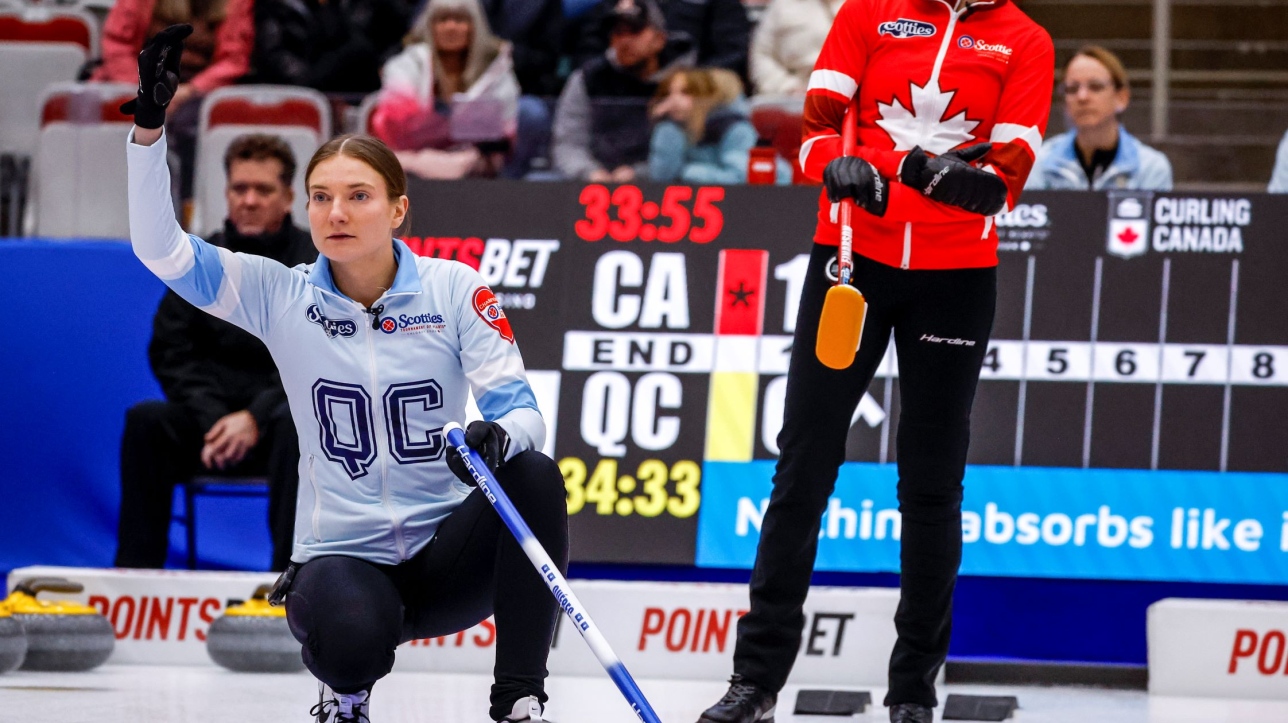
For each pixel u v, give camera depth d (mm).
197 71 22016
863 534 15695
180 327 16906
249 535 17125
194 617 15312
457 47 20016
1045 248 16109
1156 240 16000
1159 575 15453
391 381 8641
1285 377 15656
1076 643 15852
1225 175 16703
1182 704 13656
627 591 14977
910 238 10289
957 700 12680
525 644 8398
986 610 15977
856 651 14680
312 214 8492
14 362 17281
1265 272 15852
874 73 10477
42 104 18781
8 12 21516
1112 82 16703
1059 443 15734
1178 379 15734
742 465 15953
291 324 8711
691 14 20969
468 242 16844
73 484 17156
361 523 8641
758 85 20812
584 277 16609
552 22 22109
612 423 16203
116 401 17234
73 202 18672
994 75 10266
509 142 17562
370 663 8148
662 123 17172
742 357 16188
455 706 12258
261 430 16469
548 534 8508
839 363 9516
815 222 16406
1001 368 15922
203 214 18297
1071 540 15570
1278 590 15555
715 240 16500
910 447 10578
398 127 17797
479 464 8188
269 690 13156
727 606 14867
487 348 8742
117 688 13039
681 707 12492
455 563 8586
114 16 21703
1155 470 15594
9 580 15445
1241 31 24219
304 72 22188
